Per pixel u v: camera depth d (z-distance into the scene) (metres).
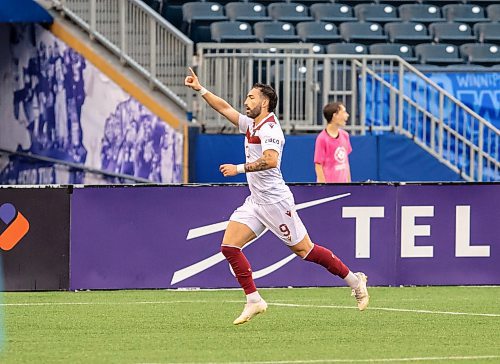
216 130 43.50
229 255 23.22
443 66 48.81
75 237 30.27
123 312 26.11
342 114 33.34
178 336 22.23
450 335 22.56
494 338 22.17
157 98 43.38
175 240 30.72
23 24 45.53
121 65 44.03
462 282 31.86
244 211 23.39
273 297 29.31
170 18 50.34
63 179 44.91
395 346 20.95
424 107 44.53
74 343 21.27
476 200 31.86
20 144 45.72
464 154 43.09
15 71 45.78
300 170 42.09
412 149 42.75
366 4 52.84
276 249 31.33
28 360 19.14
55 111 44.91
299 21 50.94
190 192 30.77
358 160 42.44
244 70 43.00
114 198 30.42
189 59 43.50
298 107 43.25
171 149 42.81
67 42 44.53
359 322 24.53
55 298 28.81
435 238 31.73
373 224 31.47
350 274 24.19
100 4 44.44
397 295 29.83
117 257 30.47
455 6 53.44
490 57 50.47
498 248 31.95
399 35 51.31
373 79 43.28
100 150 44.12
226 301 28.36
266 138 22.66
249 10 51.16
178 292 30.30
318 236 31.20
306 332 22.88
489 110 46.19
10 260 30.03
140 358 19.36
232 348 20.58
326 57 42.94
